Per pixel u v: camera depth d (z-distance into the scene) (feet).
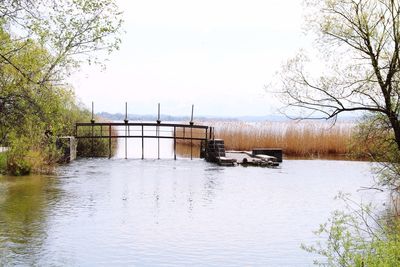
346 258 27.32
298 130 122.11
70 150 100.27
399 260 24.36
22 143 71.46
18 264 34.60
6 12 40.68
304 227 47.01
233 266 35.27
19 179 74.49
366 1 50.14
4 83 45.57
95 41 53.21
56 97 51.85
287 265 35.45
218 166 98.32
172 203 58.03
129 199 59.98
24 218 48.42
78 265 34.78
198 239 42.11
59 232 43.37
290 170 93.30
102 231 44.01
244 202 59.57
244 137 123.75
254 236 43.39
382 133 52.24
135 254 37.58
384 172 52.16
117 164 98.94
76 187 68.08
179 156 125.08
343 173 89.61
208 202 59.26
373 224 46.78
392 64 48.44
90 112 128.06
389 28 49.06
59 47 52.42
